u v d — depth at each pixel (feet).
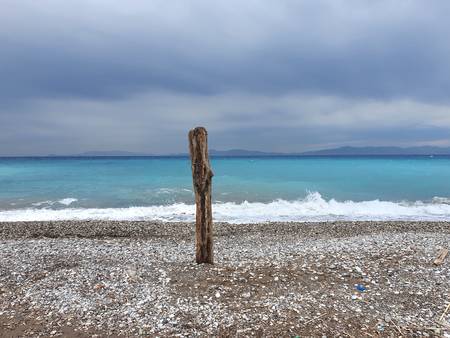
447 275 26.14
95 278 25.82
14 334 18.40
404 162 304.30
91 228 53.67
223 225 57.52
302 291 23.48
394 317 19.89
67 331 18.71
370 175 154.20
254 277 25.96
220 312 20.49
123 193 96.58
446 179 134.21
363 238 44.01
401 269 27.55
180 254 34.32
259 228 55.47
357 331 18.43
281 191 100.83
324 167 217.77
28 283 25.00
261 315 20.16
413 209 77.82
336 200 87.51
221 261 31.01
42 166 224.53
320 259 30.73
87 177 142.00
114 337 18.13
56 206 78.28
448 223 60.23
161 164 254.68
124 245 40.65
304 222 60.90
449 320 19.52
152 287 24.14
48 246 38.19
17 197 89.61
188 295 22.81
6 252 34.19
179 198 88.74
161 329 18.83
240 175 156.46
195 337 18.03
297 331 18.48
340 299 22.25
